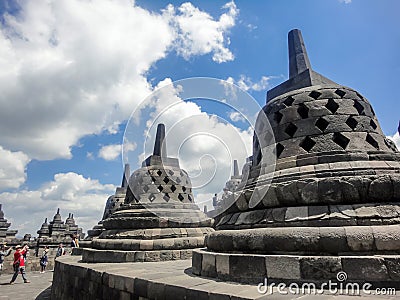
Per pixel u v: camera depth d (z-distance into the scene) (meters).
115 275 6.62
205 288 4.69
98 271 7.50
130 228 12.30
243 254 5.41
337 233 4.79
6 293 14.19
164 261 10.60
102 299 7.07
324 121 6.63
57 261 12.27
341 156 5.95
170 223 12.29
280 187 5.83
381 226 4.79
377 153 6.05
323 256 4.70
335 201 5.34
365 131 6.53
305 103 6.95
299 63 8.09
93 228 22.92
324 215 5.23
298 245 4.96
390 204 5.15
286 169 6.26
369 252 4.64
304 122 6.76
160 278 5.79
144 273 6.68
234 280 5.26
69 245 28.47
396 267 4.34
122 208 14.10
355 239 4.68
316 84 7.49
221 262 5.58
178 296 4.86
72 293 9.28
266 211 5.99
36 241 27.92
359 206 5.21
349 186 5.28
